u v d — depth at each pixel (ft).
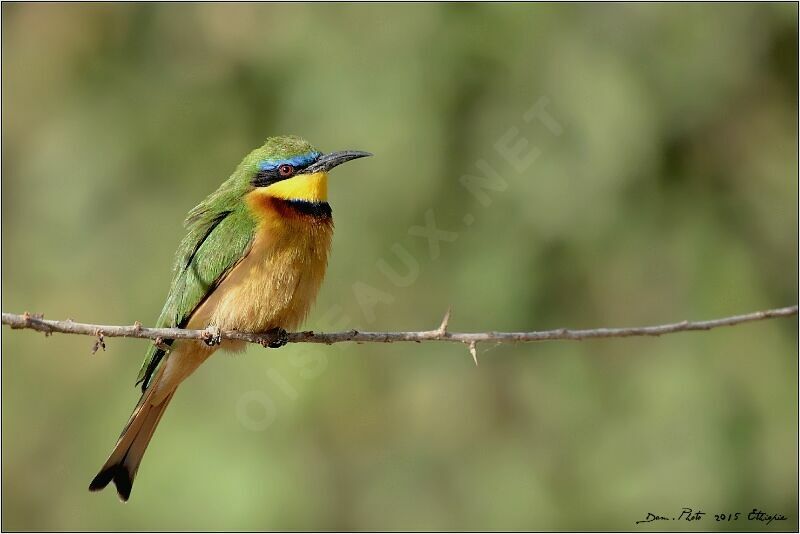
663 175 39.55
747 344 38.68
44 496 40.93
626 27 39.55
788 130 40.22
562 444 40.42
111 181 41.73
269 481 38.01
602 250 39.17
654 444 38.68
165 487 38.11
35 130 43.70
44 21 44.14
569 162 38.60
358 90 39.27
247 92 41.81
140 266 41.32
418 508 40.37
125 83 42.91
